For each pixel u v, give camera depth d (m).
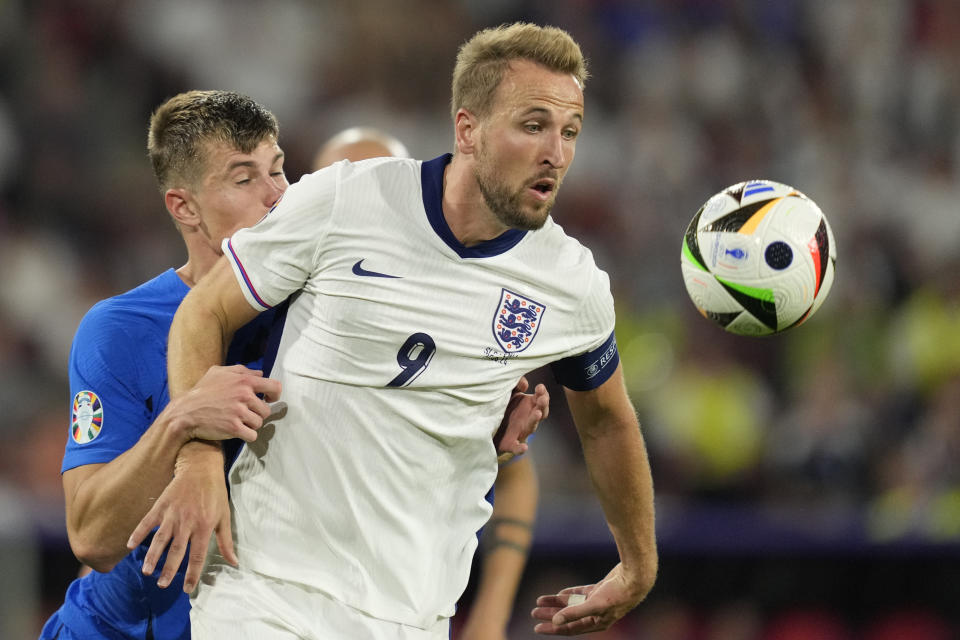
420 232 10.48
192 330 10.62
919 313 35.28
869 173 43.66
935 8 47.03
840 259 39.22
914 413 32.75
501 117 10.15
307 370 10.58
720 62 44.53
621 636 21.06
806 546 21.34
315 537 10.61
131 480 10.44
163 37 40.66
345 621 10.58
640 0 45.22
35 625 18.75
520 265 10.77
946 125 45.16
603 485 12.41
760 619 21.38
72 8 39.59
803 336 35.25
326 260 10.48
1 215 35.50
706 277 11.37
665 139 41.91
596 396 11.89
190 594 10.95
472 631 13.82
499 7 44.84
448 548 11.13
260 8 41.91
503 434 11.77
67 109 38.00
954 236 42.44
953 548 21.38
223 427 10.02
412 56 42.88
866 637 21.48
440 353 10.57
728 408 32.81
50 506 19.66
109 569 11.20
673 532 21.23
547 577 20.44
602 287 11.30
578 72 10.45
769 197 11.32
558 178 10.33
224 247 10.70
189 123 12.20
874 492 28.77
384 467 10.61
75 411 11.60
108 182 37.34
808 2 47.06
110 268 35.69
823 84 45.88
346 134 16.09
